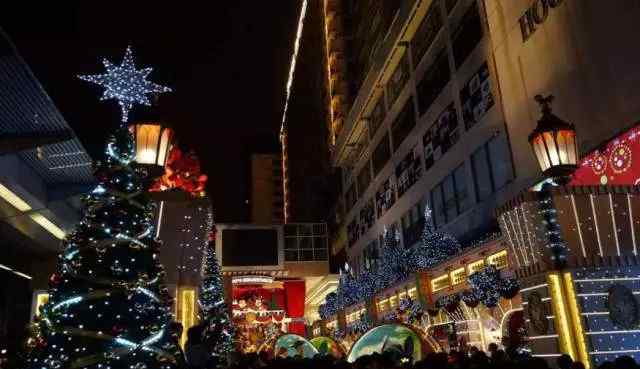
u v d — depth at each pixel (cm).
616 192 1055
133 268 862
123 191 895
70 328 805
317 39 8206
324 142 7656
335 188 6906
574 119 1861
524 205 1066
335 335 4575
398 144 4206
